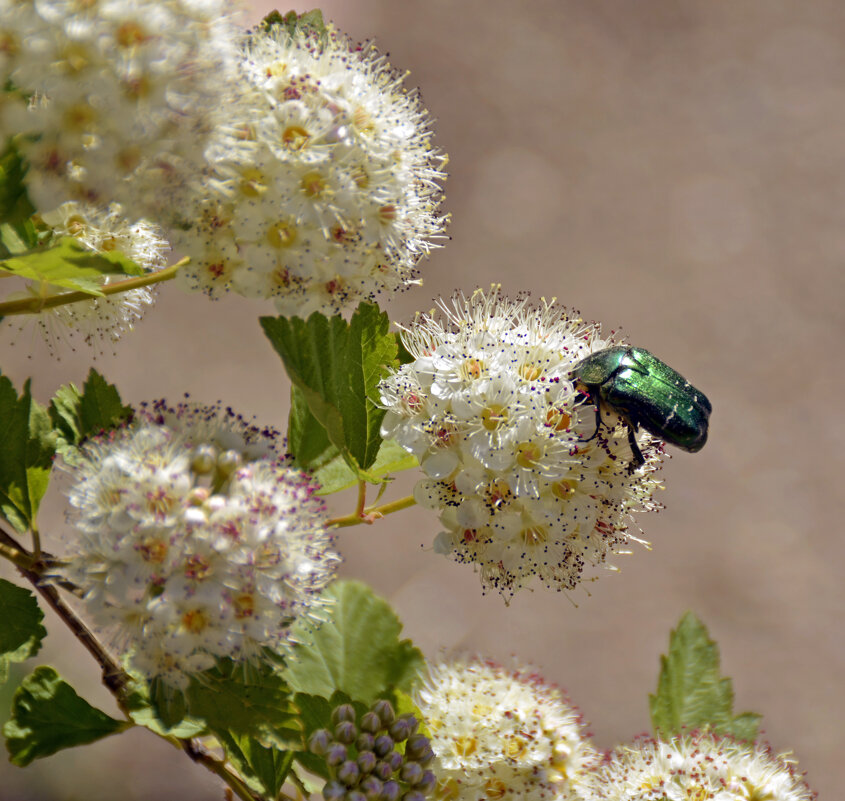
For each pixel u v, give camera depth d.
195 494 0.53
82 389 0.56
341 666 0.57
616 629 1.25
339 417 0.55
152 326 1.39
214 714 0.54
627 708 1.18
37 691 0.54
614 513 0.56
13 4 0.52
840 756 1.17
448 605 1.23
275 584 0.54
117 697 0.54
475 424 0.55
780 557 1.32
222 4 0.53
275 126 0.54
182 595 0.53
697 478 1.38
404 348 0.57
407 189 0.56
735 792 0.57
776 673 1.22
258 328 1.45
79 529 0.53
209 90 0.53
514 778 0.56
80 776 0.86
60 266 0.53
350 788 0.55
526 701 0.57
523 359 0.56
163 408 0.55
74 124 0.53
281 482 0.54
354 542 1.26
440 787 0.56
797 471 1.40
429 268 1.54
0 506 0.55
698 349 1.51
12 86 0.52
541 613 1.25
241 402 1.35
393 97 0.56
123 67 0.52
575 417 0.56
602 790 0.57
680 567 1.31
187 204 0.54
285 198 0.54
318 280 0.55
